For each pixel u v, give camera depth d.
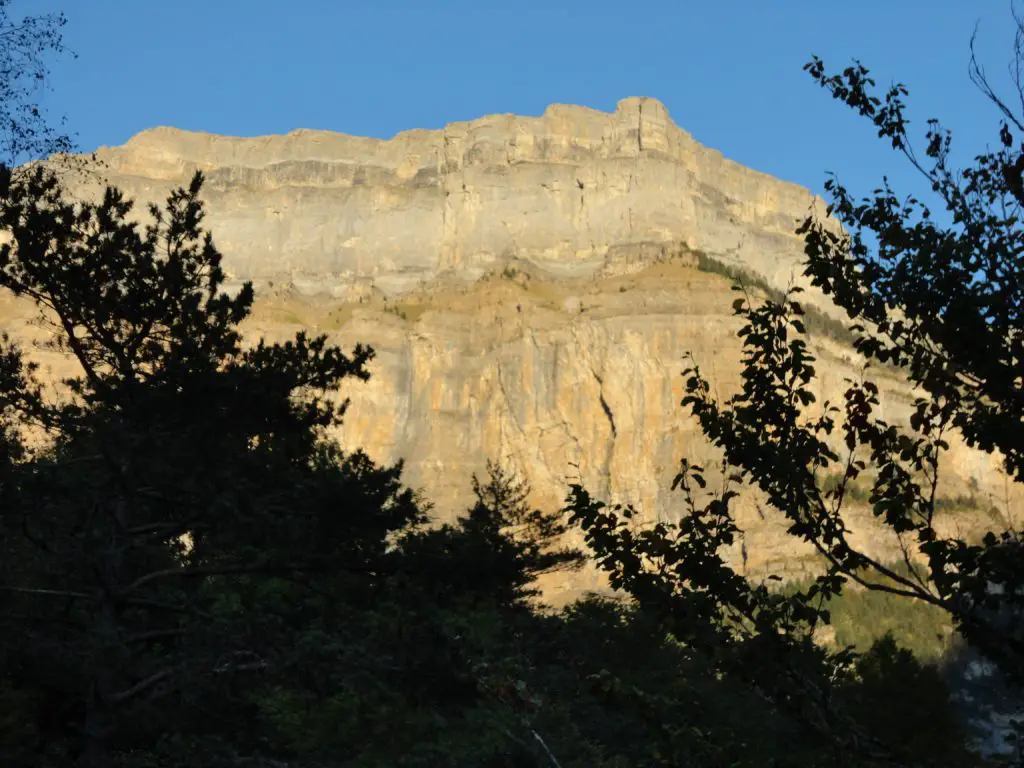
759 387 12.62
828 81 13.10
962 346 11.92
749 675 11.86
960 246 11.77
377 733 27.66
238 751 28.42
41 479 27.30
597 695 12.58
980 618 11.31
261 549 30.53
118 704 27.30
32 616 27.84
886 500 12.10
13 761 25.34
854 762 11.55
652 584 12.41
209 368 30.27
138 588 30.17
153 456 28.31
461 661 30.06
